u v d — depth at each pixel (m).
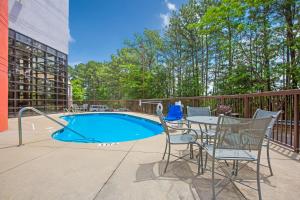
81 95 28.33
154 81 19.80
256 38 10.90
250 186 2.03
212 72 15.11
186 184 2.07
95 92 30.58
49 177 2.20
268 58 10.27
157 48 19.42
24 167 2.49
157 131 7.07
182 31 15.71
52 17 11.39
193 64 16.28
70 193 1.86
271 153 3.13
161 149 3.39
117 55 24.55
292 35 9.39
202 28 12.67
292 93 3.22
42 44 10.49
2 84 5.04
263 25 10.14
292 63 9.45
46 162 2.68
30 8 9.47
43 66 10.56
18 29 8.67
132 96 21.88
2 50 5.01
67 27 13.16
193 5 14.95
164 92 19.88
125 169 2.46
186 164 2.68
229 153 2.01
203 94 15.74
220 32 12.29
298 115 3.15
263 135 1.78
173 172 2.39
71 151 3.21
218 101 6.31
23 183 2.05
